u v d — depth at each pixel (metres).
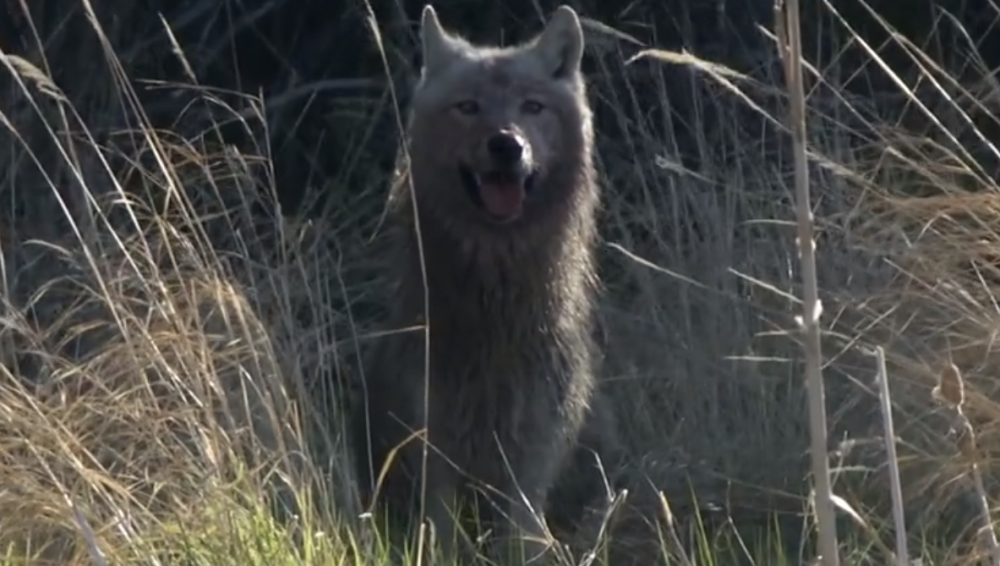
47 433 10.98
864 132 17.72
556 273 13.02
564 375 13.17
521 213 12.78
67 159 12.34
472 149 12.57
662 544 11.23
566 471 13.69
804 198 7.51
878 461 12.80
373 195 18.95
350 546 11.08
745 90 18.67
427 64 13.16
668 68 19.47
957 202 11.88
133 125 19.38
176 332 11.90
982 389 11.89
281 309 13.82
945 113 17.94
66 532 10.82
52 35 18.41
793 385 14.03
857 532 11.97
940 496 11.58
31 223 17.19
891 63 19.73
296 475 11.53
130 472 11.42
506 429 12.97
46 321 15.01
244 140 19.75
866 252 13.95
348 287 16.69
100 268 13.55
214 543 10.41
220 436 11.25
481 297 12.80
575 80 13.20
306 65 20.73
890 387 12.64
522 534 12.16
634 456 14.23
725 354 14.44
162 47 19.91
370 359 13.55
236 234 14.19
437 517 12.82
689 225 15.65
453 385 12.91
